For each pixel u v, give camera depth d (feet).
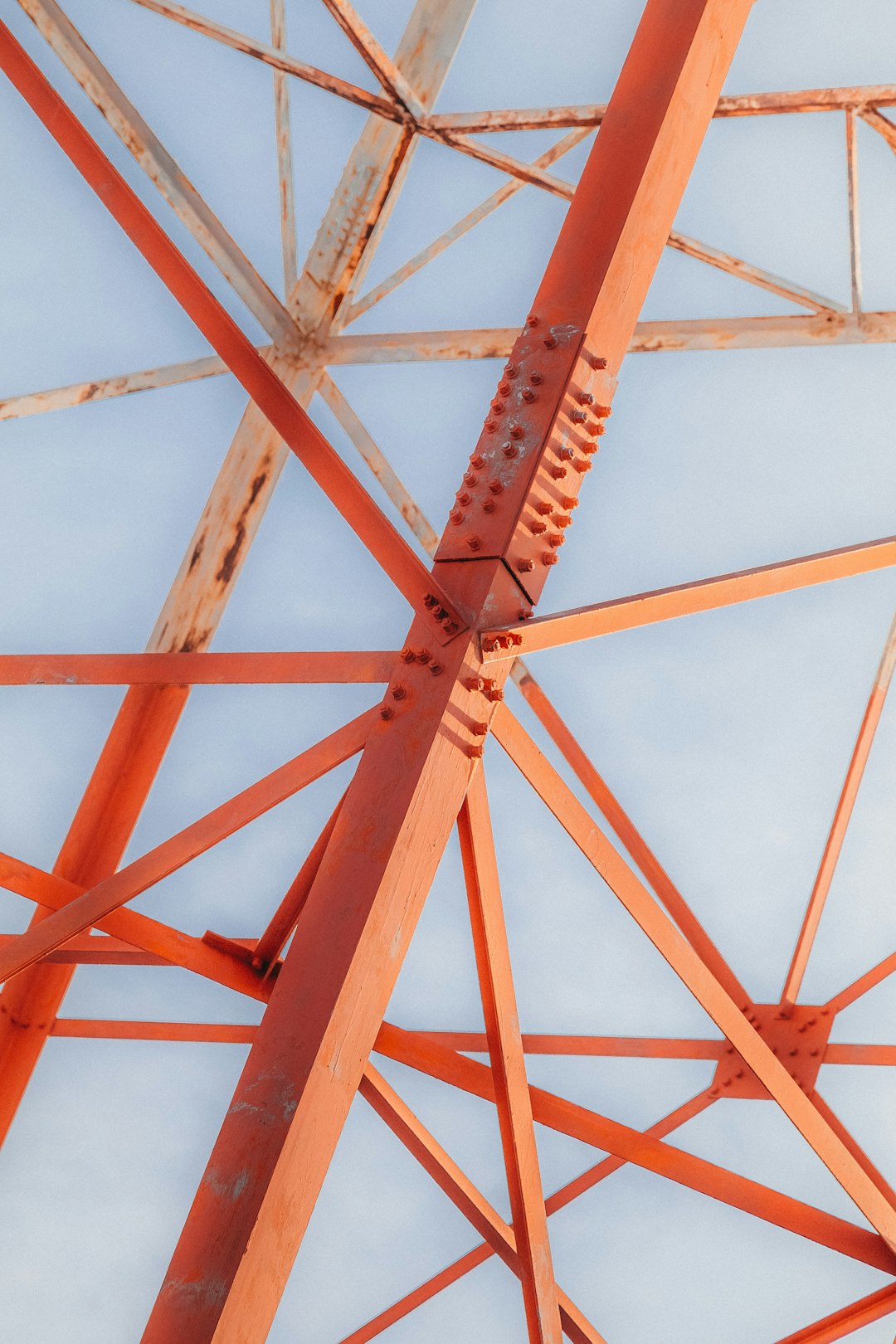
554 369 19.25
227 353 18.60
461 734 17.53
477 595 18.19
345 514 18.31
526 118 27.32
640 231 19.66
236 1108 14.88
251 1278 13.66
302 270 29.09
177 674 22.33
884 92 26.45
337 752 17.95
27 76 19.04
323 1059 14.83
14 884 25.75
